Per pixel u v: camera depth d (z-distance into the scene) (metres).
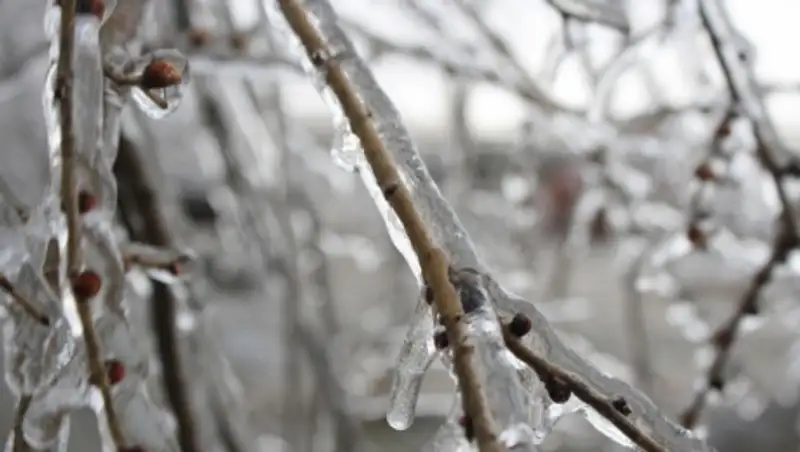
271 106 0.76
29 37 0.60
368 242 0.94
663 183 0.68
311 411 0.78
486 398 0.30
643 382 0.75
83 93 0.34
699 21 0.47
